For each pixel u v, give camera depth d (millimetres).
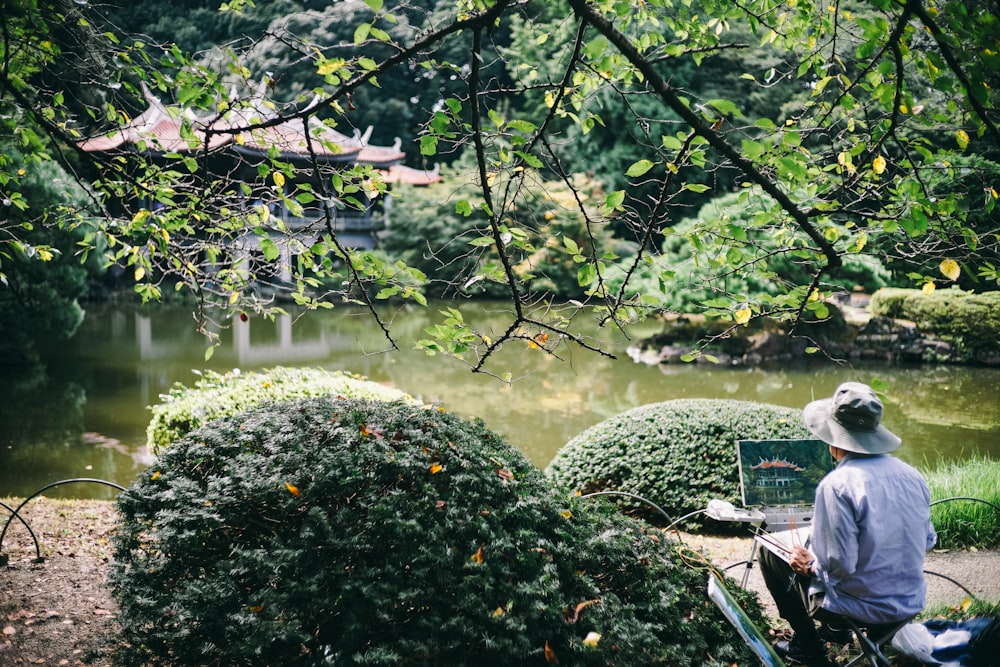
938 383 16844
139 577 3328
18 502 6625
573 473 6809
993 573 5148
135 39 3289
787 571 3314
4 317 17000
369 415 3592
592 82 2729
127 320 24594
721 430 6770
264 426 3678
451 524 2922
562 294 23594
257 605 2965
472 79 2078
